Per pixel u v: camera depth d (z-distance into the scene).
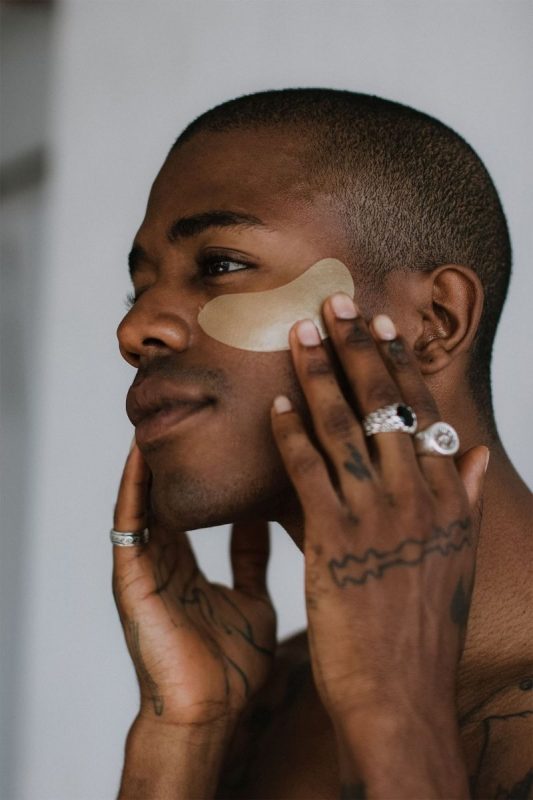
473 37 1.96
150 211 1.24
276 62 2.23
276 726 1.36
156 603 1.35
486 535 1.21
